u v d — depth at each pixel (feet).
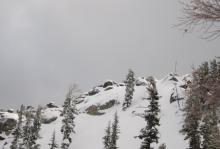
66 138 256.93
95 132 293.84
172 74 373.61
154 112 127.34
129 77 346.33
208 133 114.52
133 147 248.11
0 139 328.70
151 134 126.00
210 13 21.07
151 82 132.98
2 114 356.59
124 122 300.61
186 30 21.36
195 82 23.67
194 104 24.03
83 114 351.25
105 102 359.46
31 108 354.13
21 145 243.19
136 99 348.59
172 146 233.96
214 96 22.81
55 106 394.32
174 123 266.36
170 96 311.68
